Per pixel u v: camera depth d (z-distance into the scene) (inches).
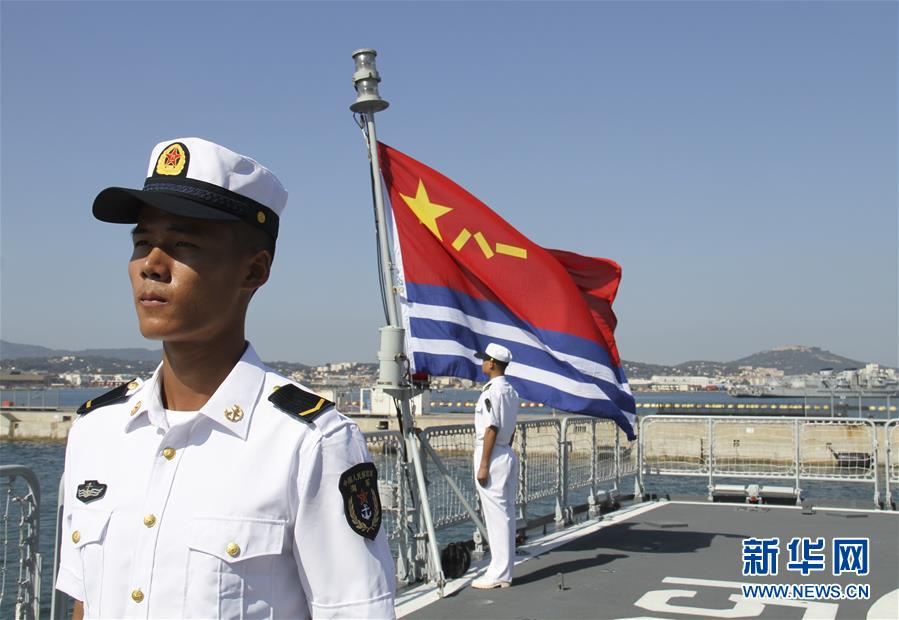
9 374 5644.7
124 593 67.2
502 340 289.1
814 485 890.7
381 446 265.4
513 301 289.3
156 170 72.6
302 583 69.1
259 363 75.4
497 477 254.1
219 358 73.3
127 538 68.4
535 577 265.3
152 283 69.9
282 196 78.9
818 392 3634.4
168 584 65.5
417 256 282.0
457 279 285.9
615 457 429.1
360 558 69.1
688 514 388.5
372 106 275.9
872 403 2534.5
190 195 69.9
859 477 423.8
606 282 316.2
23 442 2190.0
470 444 314.8
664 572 270.4
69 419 2276.1
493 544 253.9
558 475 362.9
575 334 289.9
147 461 71.0
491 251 289.0
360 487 71.1
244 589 65.9
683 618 219.0
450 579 264.8
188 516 67.0
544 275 291.7
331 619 67.8
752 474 449.1
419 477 256.2
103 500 71.2
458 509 302.2
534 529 353.1
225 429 69.9
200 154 72.0
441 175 292.7
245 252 74.0
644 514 389.7
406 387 258.8
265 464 68.5
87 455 75.1
